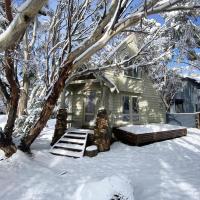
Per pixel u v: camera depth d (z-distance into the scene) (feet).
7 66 25.43
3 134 28.07
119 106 47.67
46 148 36.99
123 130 43.01
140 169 27.20
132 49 52.31
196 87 96.53
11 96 27.55
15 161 26.99
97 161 31.17
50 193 19.07
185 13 41.86
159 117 59.11
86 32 35.60
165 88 84.79
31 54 38.58
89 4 32.42
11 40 14.32
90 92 48.29
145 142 41.73
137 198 18.69
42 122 30.53
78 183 21.45
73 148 35.19
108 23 22.44
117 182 16.90
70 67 26.61
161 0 21.53
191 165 28.63
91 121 46.80
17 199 17.93
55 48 33.99
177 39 51.52
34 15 13.61
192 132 56.29
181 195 18.79
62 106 43.04
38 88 46.37
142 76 54.80
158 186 21.02
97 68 35.70
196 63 68.74
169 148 39.19
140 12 20.06
